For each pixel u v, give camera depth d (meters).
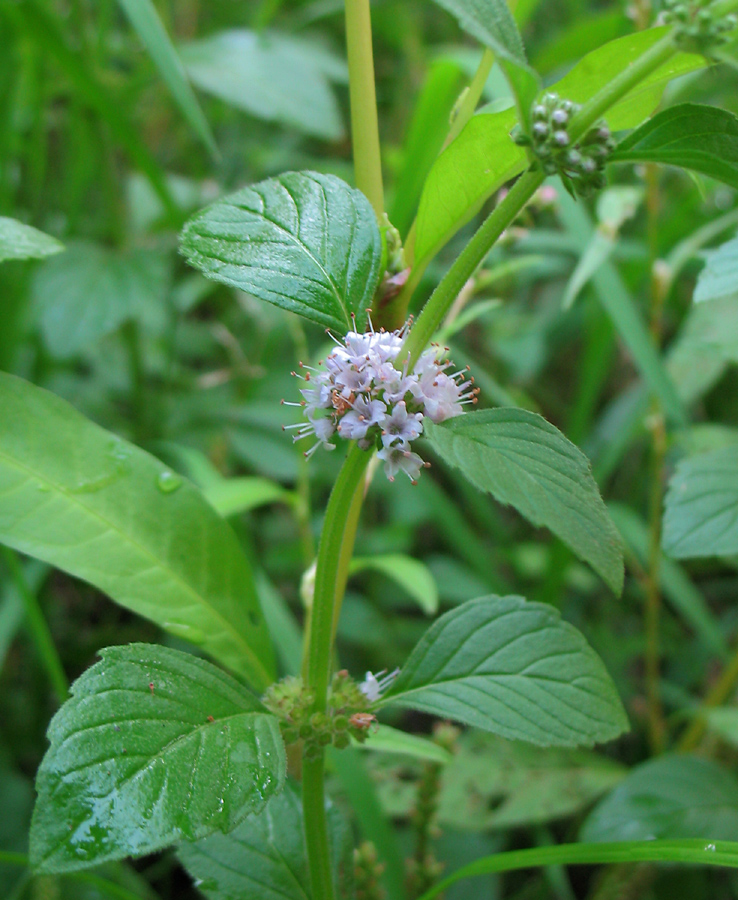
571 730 0.12
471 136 0.12
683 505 0.17
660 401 0.24
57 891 0.16
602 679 0.13
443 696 0.13
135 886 0.19
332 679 0.13
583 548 0.10
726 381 0.34
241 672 0.15
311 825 0.13
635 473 0.33
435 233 0.13
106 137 0.28
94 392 0.30
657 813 0.19
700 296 0.14
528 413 0.11
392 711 0.25
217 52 0.29
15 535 0.13
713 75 0.11
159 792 0.10
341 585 0.15
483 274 0.20
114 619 0.28
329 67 0.32
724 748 0.22
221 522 0.15
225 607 0.15
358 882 0.16
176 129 0.35
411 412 0.11
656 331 0.24
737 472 0.17
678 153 0.11
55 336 0.26
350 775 0.18
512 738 0.12
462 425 0.10
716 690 0.23
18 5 0.23
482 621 0.13
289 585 0.30
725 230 0.30
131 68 0.37
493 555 0.31
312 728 0.12
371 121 0.14
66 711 0.10
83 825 0.09
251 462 0.29
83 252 0.28
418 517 0.29
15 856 0.15
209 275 0.11
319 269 0.12
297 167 0.34
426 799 0.18
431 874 0.18
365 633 0.27
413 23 0.39
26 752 0.24
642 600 0.30
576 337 0.35
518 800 0.21
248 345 0.34
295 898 0.14
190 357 0.35
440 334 0.18
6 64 0.26
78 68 0.24
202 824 0.10
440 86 0.23
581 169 0.11
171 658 0.11
